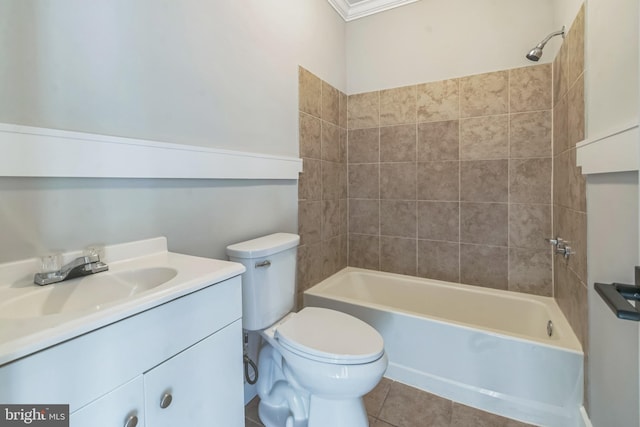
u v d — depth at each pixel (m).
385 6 2.23
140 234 1.05
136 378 0.63
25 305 0.69
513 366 1.39
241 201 1.47
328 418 1.11
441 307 2.07
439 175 2.14
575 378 1.27
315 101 2.04
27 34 0.78
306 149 1.96
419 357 1.60
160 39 1.09
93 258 0.85
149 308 0.64
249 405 1.47
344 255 2.45
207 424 0.81
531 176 1.87
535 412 1.34
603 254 1.06
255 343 1.51
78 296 0.80
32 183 0.80
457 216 2.10
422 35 2.15
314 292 1.96
